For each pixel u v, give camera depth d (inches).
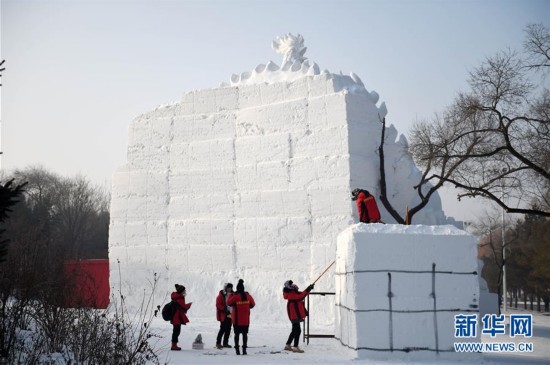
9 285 559.2
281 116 1135.6
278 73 1181.1
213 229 1166.3
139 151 1262.3
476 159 1230.3
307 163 1099.9
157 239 1216.8
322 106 1100.5
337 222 1059.9
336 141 1079.0
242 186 1154.0
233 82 1224.8
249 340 799.1
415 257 589.6
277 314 1080.8
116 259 1247.5
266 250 1114.1
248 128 1164.5
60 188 2854.3
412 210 1123.9
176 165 1222.3
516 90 1083.3
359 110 1103.0
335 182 1068.5
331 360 574.9
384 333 578.9
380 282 584.7
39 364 494.6
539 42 1078.4
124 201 1259.2
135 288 1219.9
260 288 1108.5
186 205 1200.2
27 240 609.9
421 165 1221.7
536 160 1129.4
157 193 1231.5
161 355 626.8
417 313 581.9
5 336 548.7
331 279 1050.1
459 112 1167.0
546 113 1089.4
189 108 1227.9
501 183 1230.9
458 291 588.1
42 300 601.9
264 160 1138.0
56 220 2640.3
